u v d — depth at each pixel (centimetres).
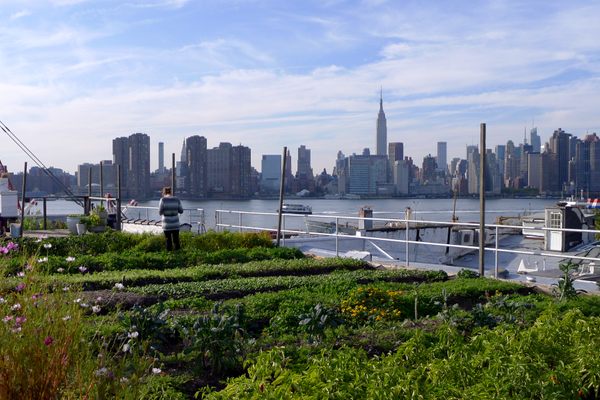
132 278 1409
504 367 630
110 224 2766
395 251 2767
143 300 1155
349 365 648
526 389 602
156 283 1441
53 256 1675
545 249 2473
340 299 1132
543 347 707
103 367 516
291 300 1110
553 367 689
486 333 786
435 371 619
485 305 1101
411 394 573
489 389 590
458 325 926
